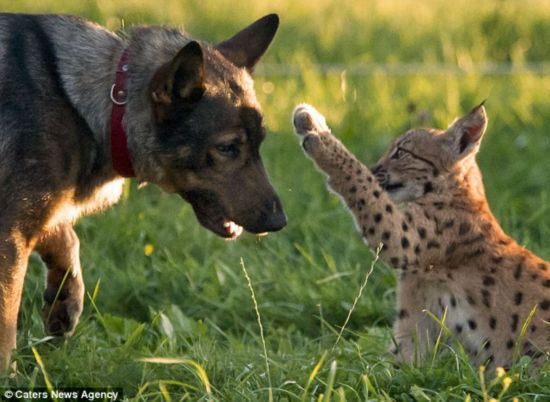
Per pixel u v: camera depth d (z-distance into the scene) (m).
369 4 47.34
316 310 21.72
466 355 16.86
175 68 17.30
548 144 29.58
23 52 17.36
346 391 16.12
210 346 18.61
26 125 17.06
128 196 25.86
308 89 34.28
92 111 17.67
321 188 26.97
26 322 18.84
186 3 44.38
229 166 17.94
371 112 32.16
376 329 20.17
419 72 36.62
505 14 41.94
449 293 18.45
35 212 17.22
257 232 18.12
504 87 35.25
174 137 17.72
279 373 16.92
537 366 17.19
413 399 16.11
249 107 17.92
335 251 24.28
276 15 19.03
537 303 17.83
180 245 24.14
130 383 16.66
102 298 22.05
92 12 40.03
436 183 18.86
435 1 47.84
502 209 25.73
